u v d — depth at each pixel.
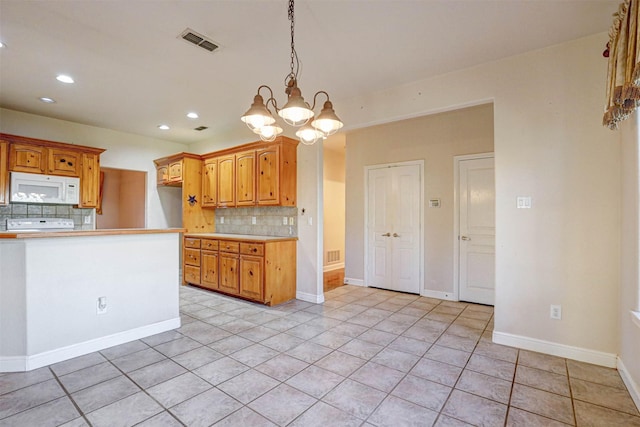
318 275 4.17
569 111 2.55
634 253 2.04
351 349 2.71
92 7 2.14
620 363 2.28
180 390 2.07
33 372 2.31
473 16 2.24
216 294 4.61
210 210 5.59
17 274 2.36
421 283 4.60
